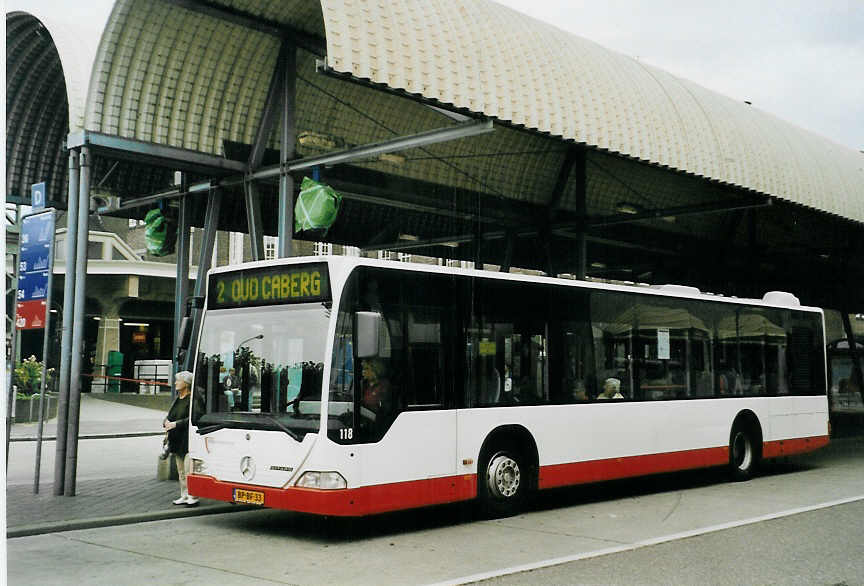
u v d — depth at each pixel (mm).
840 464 17766
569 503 12188
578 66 14547
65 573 7645
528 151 18094
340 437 8906
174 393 13766
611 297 12688
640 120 15234
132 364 42938
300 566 7949
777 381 15758
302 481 8883
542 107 13281
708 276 24922
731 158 16891
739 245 25688
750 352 15258
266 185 16125
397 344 9641
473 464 10336
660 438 13094
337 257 9312
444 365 10148
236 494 9414
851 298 30828
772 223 25391
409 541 9234
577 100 14047
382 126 15922
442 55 11836
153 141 12828
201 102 13234
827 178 19656
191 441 10031
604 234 21344
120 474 14938
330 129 15492
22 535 9500
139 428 25859
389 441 9352
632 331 12945
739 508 11609
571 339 11883
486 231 20031
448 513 11219
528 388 11211
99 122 12273
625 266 25266
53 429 25094
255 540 9281
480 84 12273
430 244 20078
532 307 11414
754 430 15109
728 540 9133
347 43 10562
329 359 9000
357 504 8922
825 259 26547
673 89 16797
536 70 13453
